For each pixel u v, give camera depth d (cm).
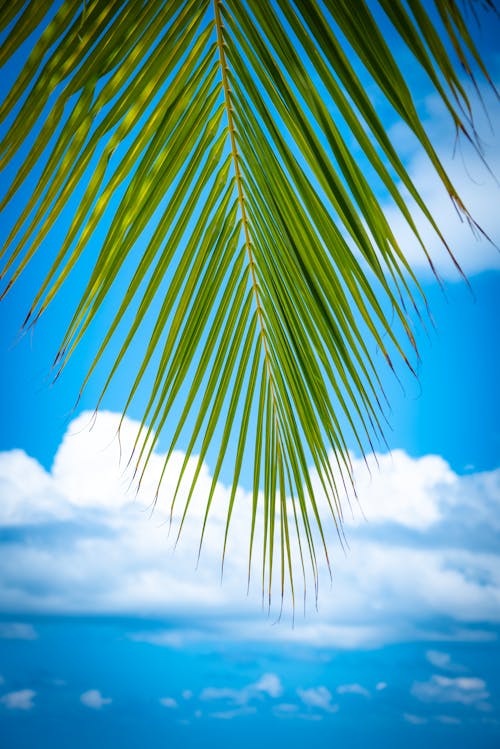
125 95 134
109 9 127
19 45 124
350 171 129
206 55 138
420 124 114
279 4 125
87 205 138
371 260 132
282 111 136
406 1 107
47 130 129
